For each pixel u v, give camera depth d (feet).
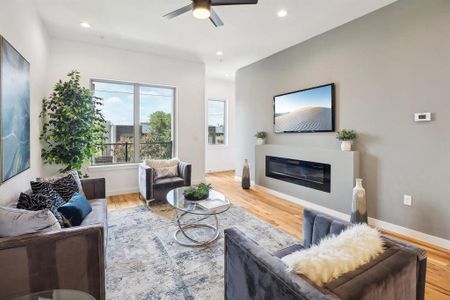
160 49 14.96
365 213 9.51
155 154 16.97
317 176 12.32
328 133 12.13
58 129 11.15
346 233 3.99
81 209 7.23
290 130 14.21
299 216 11.46
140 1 9.53
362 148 10.59
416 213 8.95
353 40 10.82
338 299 2.70
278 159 14.79
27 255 4.36
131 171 15.78
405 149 9.17
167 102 17.26
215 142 24.30
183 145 17.48
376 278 3.11
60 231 4.68
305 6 9.71
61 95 11.43
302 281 3.08
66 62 13.42
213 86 23.38
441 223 8.32
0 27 6.24
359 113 10.66
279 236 9.26
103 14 10.55
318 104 12.41
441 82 8.17
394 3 9.32
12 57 6.77
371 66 10.15
